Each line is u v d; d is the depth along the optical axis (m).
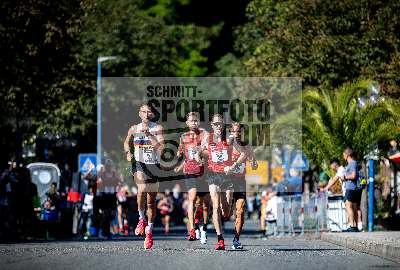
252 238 65.38
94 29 120.56
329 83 76.75
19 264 29.84
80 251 36.38
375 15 73.94
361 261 32.34
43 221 64.69
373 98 66.50
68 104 99.94
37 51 77.50
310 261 31.64
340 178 60.47
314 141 67.31
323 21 76.56
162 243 47.56
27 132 89.88
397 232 51.78
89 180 68.12
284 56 80.00
